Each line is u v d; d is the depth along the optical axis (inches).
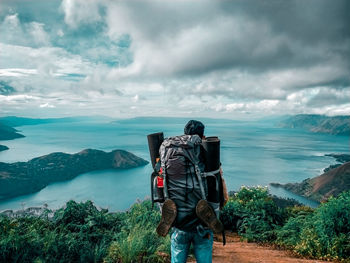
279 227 282.0
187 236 81.7
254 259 195.2
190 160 77.3
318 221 228.2
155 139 85.7
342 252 201.0
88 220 201.2
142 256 156.6
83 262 148.2
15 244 139.8
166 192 78.9
